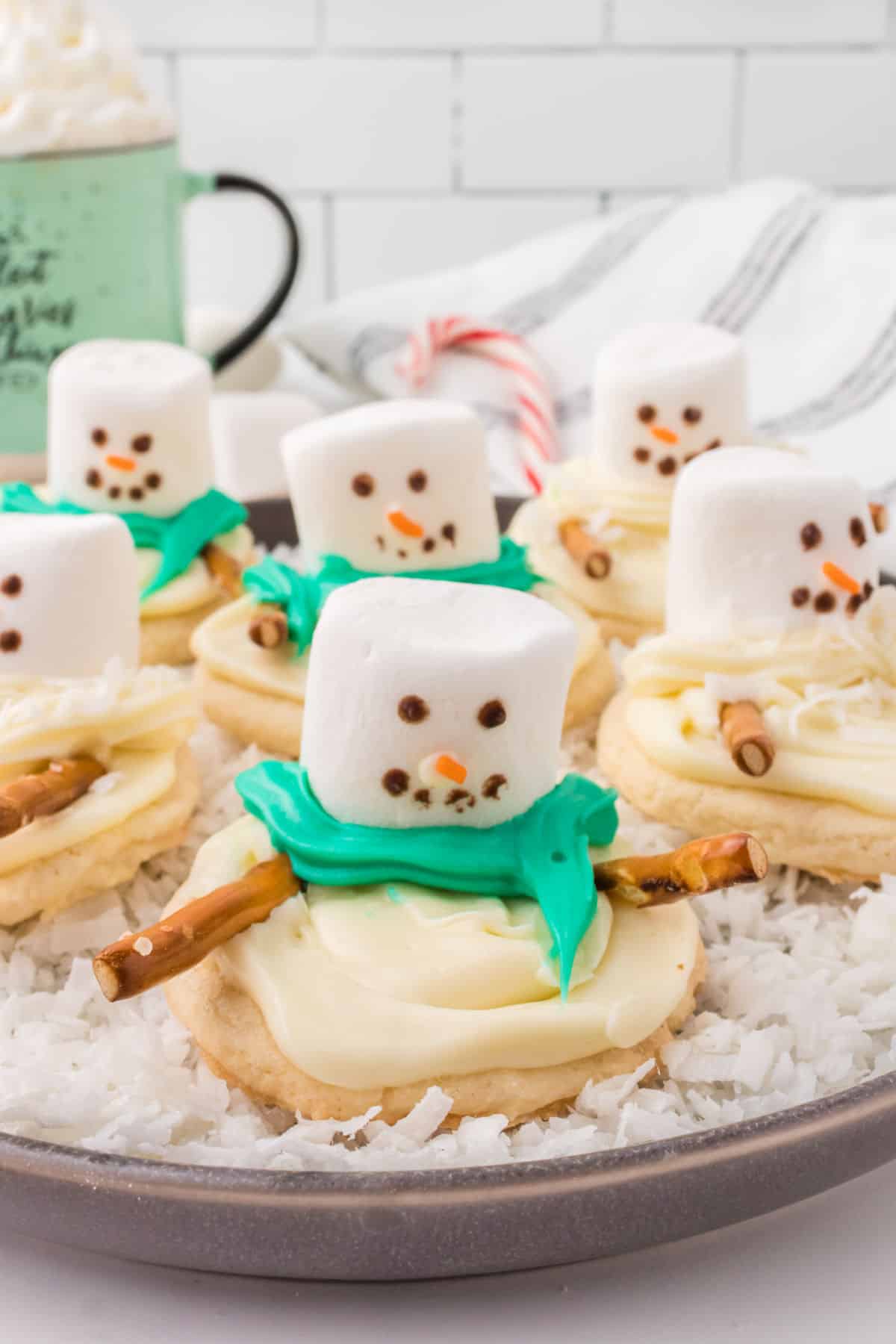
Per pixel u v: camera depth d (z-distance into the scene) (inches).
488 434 25.2
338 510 20.5
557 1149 16.9
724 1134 16.2
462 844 17.5
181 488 21.8
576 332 26.3
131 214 23.7
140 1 28.4
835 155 29.1
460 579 20.6
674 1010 17.6
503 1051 17.1
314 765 17.7
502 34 28.6
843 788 18.8
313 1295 16.6
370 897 17.6
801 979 18.2
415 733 17.3
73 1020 17.9
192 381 21.7
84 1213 16.1
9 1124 17.1
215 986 17.5
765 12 28.4
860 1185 17.3
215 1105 17.3
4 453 23.9
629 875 17.5
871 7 28.4
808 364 25.4
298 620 20.4
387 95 29.0
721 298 26.1
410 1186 16.0
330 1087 17.0
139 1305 16.6
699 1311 16.6
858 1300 16.6
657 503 21.8
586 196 29.4
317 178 29.4
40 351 23.6
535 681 17.4
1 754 18.6
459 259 29.8
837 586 19.3
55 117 23.2
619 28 28.6
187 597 21.6
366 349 26.4
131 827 18.9
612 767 19.7
